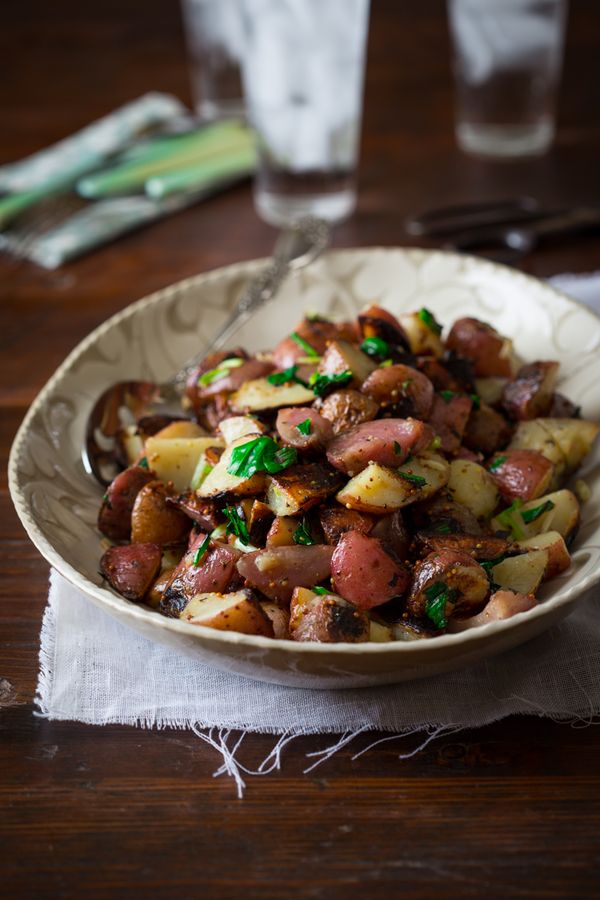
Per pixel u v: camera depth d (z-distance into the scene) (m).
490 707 0.57
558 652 0.59
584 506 0.63
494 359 0.68
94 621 0.61
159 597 0.59
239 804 0.54
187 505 0.60
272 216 0.92
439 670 0.54
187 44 1.17
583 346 0.69
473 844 0.52
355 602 0.56
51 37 1.20
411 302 0.75
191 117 1.04
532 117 0.97
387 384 0.61
